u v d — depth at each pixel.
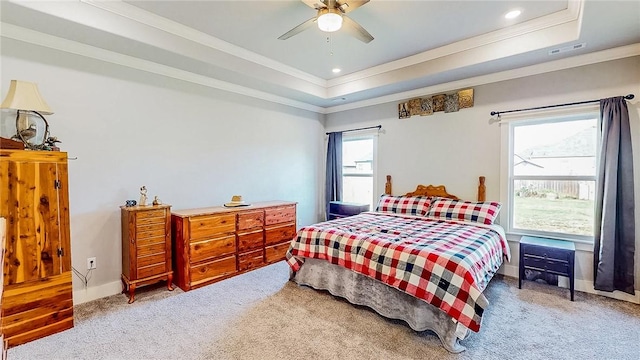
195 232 3.23
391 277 2.40
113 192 3.09
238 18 2.85
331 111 5.49
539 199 3.52
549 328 2.37
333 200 5.38
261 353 2.06
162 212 3.09
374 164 4.91
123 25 2.68
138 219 2.91
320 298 2.95
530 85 3.45
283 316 2.58
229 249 3.55
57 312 2.33
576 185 3.29
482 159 3.82
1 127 2.47
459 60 3.44
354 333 2.31
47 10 2.30
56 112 2.73
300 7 2.64
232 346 2.15
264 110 4.61
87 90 2.90
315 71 4.35
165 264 3.11
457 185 4.03
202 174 3.85
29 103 2.34
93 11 2.52
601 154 2.96
